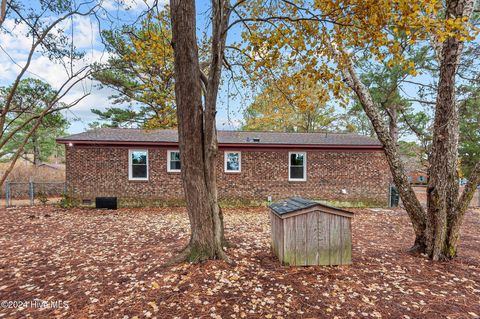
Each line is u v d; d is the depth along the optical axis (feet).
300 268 13.87
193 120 13.79
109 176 37.17
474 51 17.46
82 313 9.84
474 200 44.91
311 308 10.12
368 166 40.19
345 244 14.37
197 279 12.17
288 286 11.83
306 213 14.14
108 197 36.68
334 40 15.72
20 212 32.94
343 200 39.75
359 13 13.11
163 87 26.61
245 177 39.09
